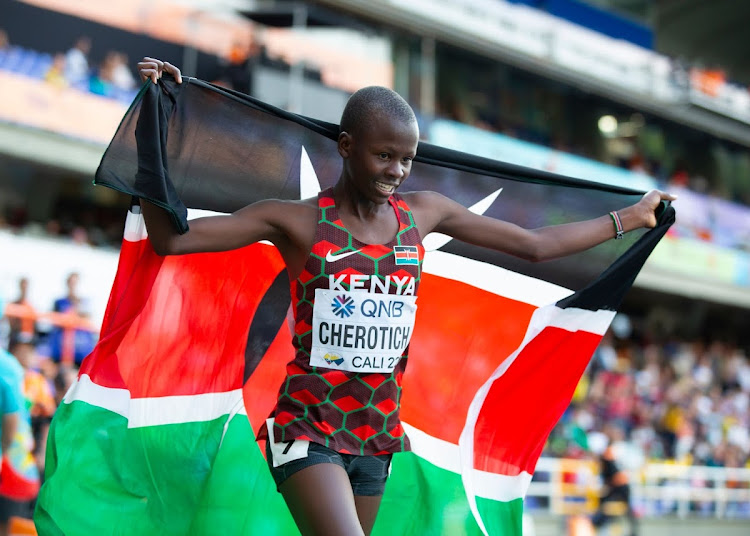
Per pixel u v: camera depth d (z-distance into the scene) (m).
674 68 74.06
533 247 11.44
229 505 12.55
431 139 53.91
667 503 43.78
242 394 12.74
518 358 13.40
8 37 39.69
